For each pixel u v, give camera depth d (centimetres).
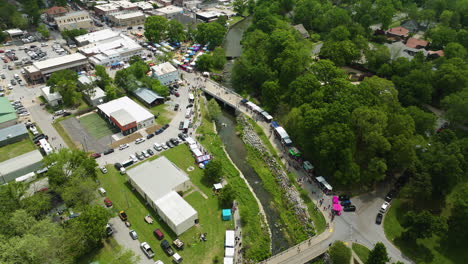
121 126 16312
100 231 10494
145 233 11512
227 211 12281
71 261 9944
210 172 13625
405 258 10775
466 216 10638
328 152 12950
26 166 14025
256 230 12012
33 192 12644
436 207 12569
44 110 18775
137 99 19988
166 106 19362
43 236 9119
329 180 13975
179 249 10919
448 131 13912
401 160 12875
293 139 16375
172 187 12781
